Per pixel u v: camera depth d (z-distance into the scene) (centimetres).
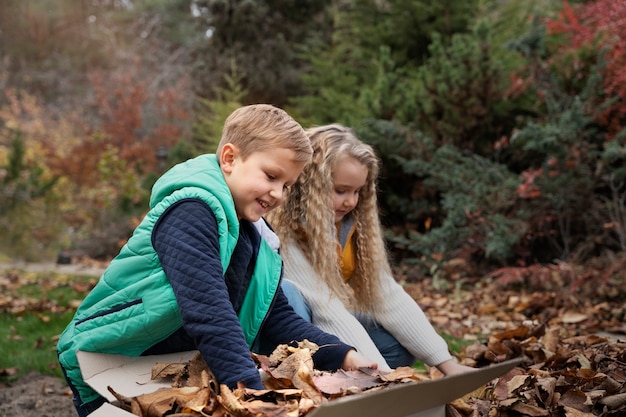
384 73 699
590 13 579
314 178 247
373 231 263
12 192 1000
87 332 181
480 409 185
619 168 535
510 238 539
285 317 212
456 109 633
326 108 845
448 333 406
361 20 900
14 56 1944
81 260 852
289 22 1262
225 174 195
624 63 558
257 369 173
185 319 169
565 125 529
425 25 805
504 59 702
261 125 189
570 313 426
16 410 302
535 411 183
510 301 471
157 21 1975
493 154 636
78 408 190
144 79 1625
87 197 1038
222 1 1212
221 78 1208
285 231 251
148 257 182
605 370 226
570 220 563
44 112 1608
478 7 822
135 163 1147
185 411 150
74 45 1964
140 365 183
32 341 405
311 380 161
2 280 639
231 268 197
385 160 630
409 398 140
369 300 260
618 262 451
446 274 571
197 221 177
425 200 636
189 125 1227
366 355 231
